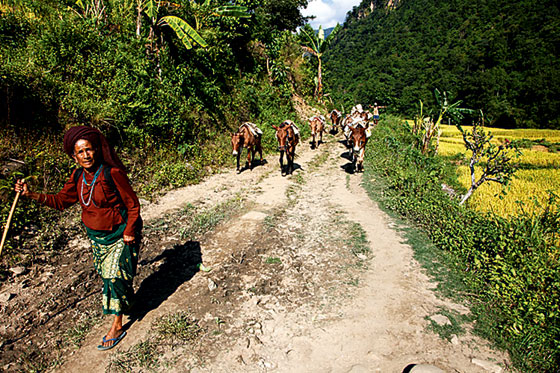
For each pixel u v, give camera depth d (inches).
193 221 257.6
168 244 216.1
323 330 140.8
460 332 139.1
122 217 123.3
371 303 159.5
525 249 191.5
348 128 497.4
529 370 118.9
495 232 203.2
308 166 490.3
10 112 263.6
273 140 617.9
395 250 215.6
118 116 344.5
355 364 122.3
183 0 509.0
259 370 118.9
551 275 163.0
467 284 174.1
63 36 358.0
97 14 446.3
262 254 208.2
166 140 398.9
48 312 141.0
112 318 142.3
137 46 426.6
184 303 155.6
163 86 423.5
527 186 478.0
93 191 115.3
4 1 427.8
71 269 175.0
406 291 169.5
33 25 392.8
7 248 173.6
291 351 129.0
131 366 116.9
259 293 166.7
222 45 626.2
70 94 318.7
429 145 714.2
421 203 281.9
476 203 373.7
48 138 275.0
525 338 129.7
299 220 269.0
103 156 116.3
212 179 385.1
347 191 354.9
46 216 216.4
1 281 154.6
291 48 1213.7
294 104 941.8
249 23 801.6
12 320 133.1
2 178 211.5
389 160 477.4
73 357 119.7
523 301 150.6
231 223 258.7
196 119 469.4
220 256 203.8
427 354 126.7
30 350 120.6
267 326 143.0
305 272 188.4
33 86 286.4
